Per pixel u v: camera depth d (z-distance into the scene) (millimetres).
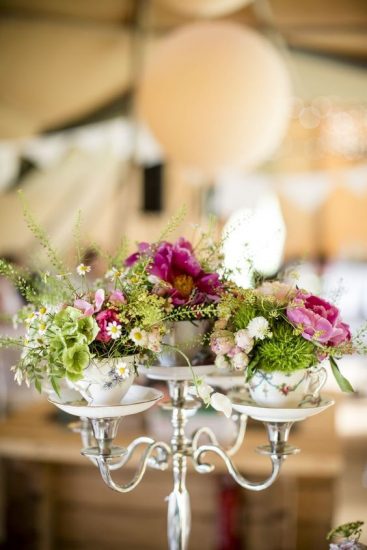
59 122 4770
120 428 2309
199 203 6082
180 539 1285
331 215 7348
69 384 1163
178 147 2863
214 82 2711
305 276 1520
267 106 2783
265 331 1103
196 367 1226
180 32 2895
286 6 3963
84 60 4340
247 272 1239
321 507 2477
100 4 3984
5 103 4531
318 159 6848
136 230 5574
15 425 2420
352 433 4855
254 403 1243
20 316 1260
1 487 2502
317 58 4379
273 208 7031
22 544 2500
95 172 5457
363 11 3939
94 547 2498
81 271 1145
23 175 5285
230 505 2295
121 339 1092
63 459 2242
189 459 2189
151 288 1176
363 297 6898
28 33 4176
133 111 4738
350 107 6566
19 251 5211
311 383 1200
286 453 1200
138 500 2459
